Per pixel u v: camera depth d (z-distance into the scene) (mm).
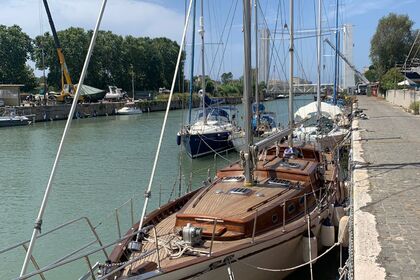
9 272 11195
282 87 24641
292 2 14031
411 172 12203
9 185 20703
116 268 6727
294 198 8969
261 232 7953
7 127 50562
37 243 13031
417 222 7820
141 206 16469
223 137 27109
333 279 9492
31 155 29672
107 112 72750
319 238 9594
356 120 29328
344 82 54344
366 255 6398
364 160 14312
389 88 58688
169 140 36219
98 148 32219
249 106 9086
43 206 5613
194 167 24250
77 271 11102
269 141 10070
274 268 8234
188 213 8062
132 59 95750
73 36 84375
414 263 6082
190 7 8328
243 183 9539
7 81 79688
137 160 26688
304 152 12328
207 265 6871
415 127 24766
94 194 18516
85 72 6105
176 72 8195
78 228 14234
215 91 37562
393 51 71938
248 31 8914
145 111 79312
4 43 79250
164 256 7078
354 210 8672
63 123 56344
